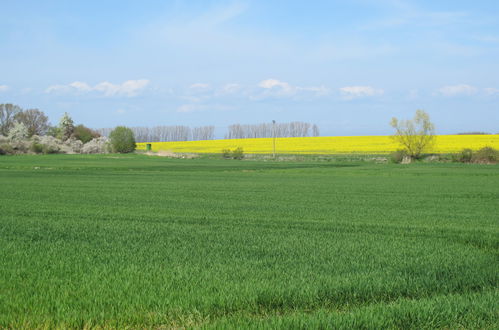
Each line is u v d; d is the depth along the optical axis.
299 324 5.35
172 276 7.55
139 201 22.14
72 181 35.03
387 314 5.75
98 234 12.32
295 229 13.72
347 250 10.23
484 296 6.62
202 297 6.35
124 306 6.06
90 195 24.84
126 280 7.32
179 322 5.65
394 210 19.25
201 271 7.97
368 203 21.97
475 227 14.48
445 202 22.62
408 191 28.52
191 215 17.11
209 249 10.20
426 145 69.06
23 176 40.28
